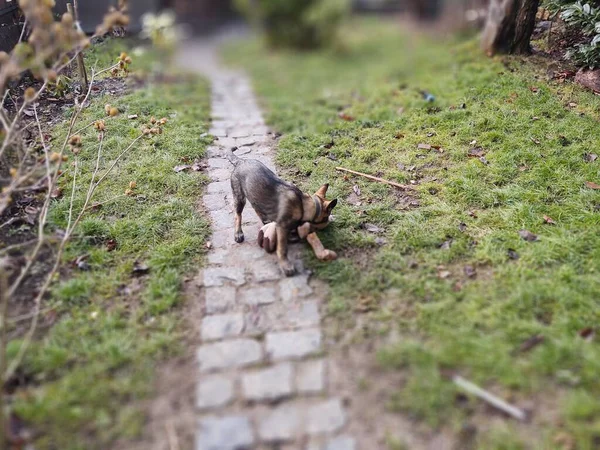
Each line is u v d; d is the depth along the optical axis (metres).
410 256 2.71
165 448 2.01
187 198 3.17
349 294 2.52
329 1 8.27
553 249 2.67
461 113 3.81
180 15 9.57
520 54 4.46
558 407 2.06
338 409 2.10
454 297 2.47
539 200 2.99
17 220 2.89
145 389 2.17
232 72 7.07
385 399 2.12
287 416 2.08
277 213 2.61
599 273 2.53
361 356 2.26
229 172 3.43
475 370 2.18
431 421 2.04
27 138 3.45
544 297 2.43
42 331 2.37
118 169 3.33
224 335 2.37
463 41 5.96
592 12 3.77
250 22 9.20
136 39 5.80
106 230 2.87
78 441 2.02
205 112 4.39
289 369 2.23
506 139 3.47
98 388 2.16
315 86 6.08
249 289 2.58
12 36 3.83
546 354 2.20
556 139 3.40
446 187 3.15
